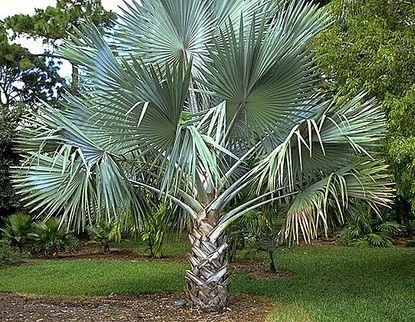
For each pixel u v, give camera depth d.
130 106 5.41
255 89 5.79
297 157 6.16
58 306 6.83
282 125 6.21
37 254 13.13
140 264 11.08
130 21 7.08
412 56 7.07
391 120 6.76
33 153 6.13
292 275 9.55
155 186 6.76
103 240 13.34
